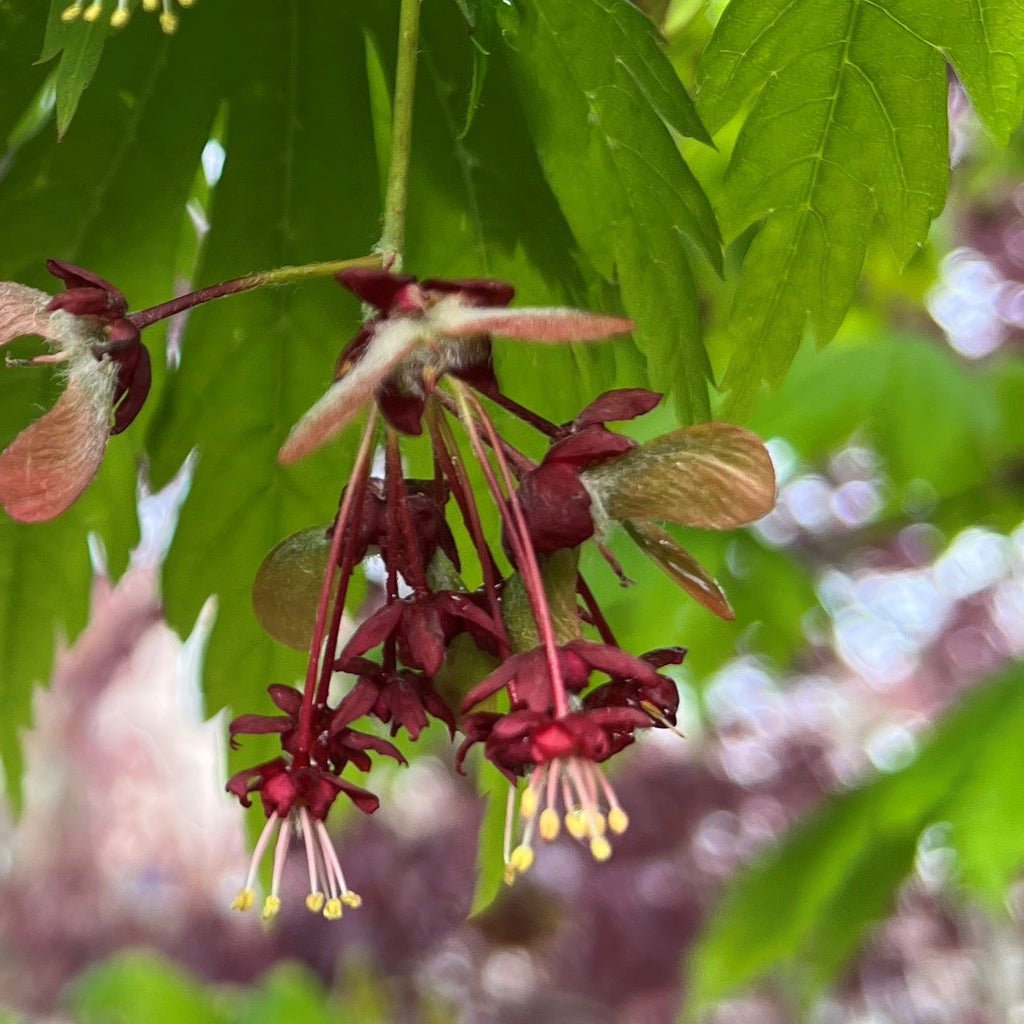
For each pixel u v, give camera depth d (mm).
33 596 314
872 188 277
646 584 499
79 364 233
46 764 1418
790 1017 1098
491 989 1168
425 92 290
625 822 222
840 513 663
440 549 244
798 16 269
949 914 1028
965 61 269
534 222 294
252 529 310
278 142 294
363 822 1089
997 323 811
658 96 275
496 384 232
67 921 1356
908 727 1150
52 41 248
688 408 288
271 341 301
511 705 226
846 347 510
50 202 292
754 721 1142
